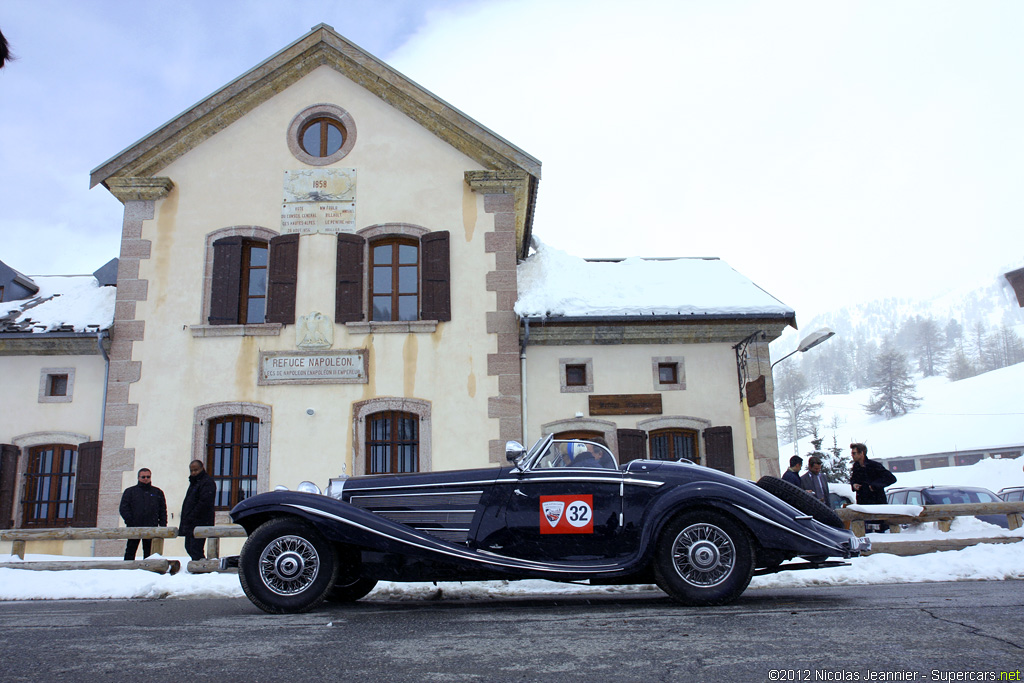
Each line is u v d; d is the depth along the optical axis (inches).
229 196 594.9
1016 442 2271.2
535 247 689.6
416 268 596.7
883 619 201.2
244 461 557.3
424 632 201.0
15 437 572.4
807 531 244.8
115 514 542.0
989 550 337.4
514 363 566.6
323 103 611.8
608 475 260.8
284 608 247.4
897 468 2493.8
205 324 569.0
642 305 582.2
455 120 595.5
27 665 166.1
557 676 148.7
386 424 562.9
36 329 579.5
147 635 202.2
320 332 566.9
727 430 571.2
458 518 265.4
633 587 318.0
